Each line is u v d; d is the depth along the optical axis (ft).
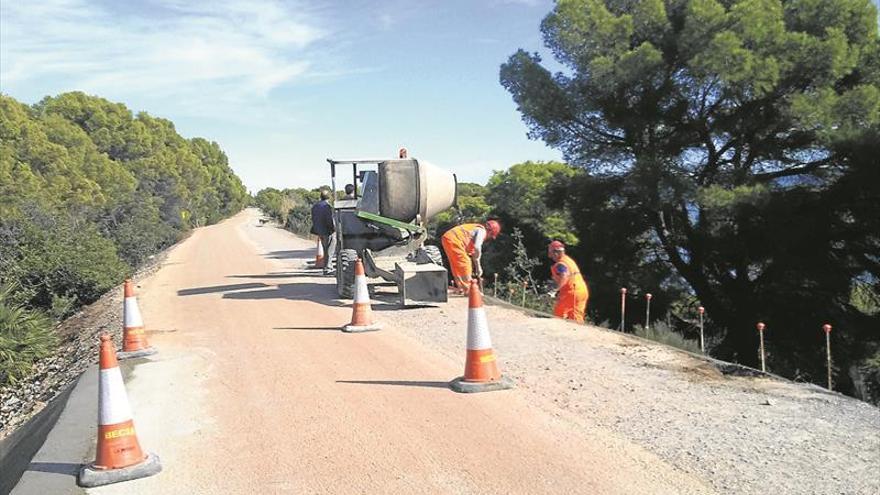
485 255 84.74
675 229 76.02
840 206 64.23
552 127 77.30
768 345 72.69
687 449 16.67
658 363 25.23
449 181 44.21
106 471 16.21
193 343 31.55
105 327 43.65
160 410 21.50
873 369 65.41
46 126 158.20
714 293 78.54
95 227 87.66
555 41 73.61
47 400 36.04
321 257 68.49
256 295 47.50
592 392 21.62
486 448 17.17
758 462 15.76
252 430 19.29
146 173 206.08
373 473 15.94
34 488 15.92
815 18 67.21
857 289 70.85
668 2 71.26
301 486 15.46
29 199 102.37
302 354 28.14
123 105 221.25
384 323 34.06
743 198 61.93
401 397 21.62
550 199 80.02
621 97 73.00
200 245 121.80
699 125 71.51
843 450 16.42
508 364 25.35
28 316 49.21
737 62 61.93
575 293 35.63
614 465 15.87
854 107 61.57
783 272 68.28
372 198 43.16
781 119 66.08
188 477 16.30
